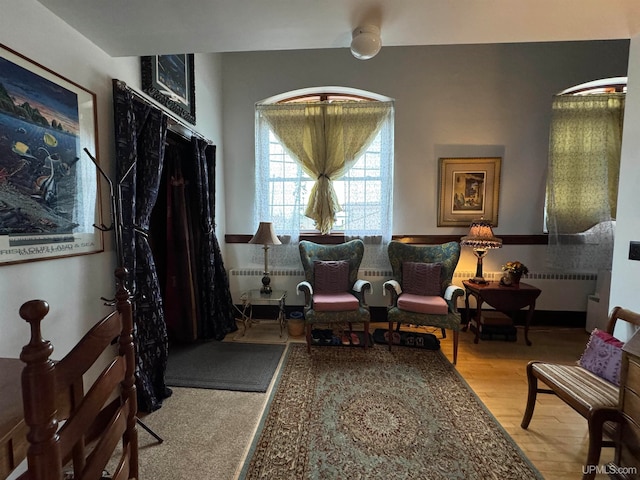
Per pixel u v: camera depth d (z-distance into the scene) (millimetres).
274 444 1594
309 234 3609
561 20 1521
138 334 1916
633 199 1644
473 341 2975
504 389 2145
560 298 3336
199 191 2832
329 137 3453
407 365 2475
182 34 1643
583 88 3309
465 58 3307
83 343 691
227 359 2562
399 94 3389
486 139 3350
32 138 1311
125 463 891
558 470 1450
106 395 795
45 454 560
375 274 3475
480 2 1388
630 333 1652
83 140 1602
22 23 1271
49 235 1398
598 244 3201
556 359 2613
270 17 1510
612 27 1579
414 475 1411
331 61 3395
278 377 2270
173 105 2445
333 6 1427
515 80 3279
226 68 3502
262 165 3564
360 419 1798
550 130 3240
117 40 1673
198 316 2973
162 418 1803
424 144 3410
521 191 3354
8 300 1233
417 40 1731
